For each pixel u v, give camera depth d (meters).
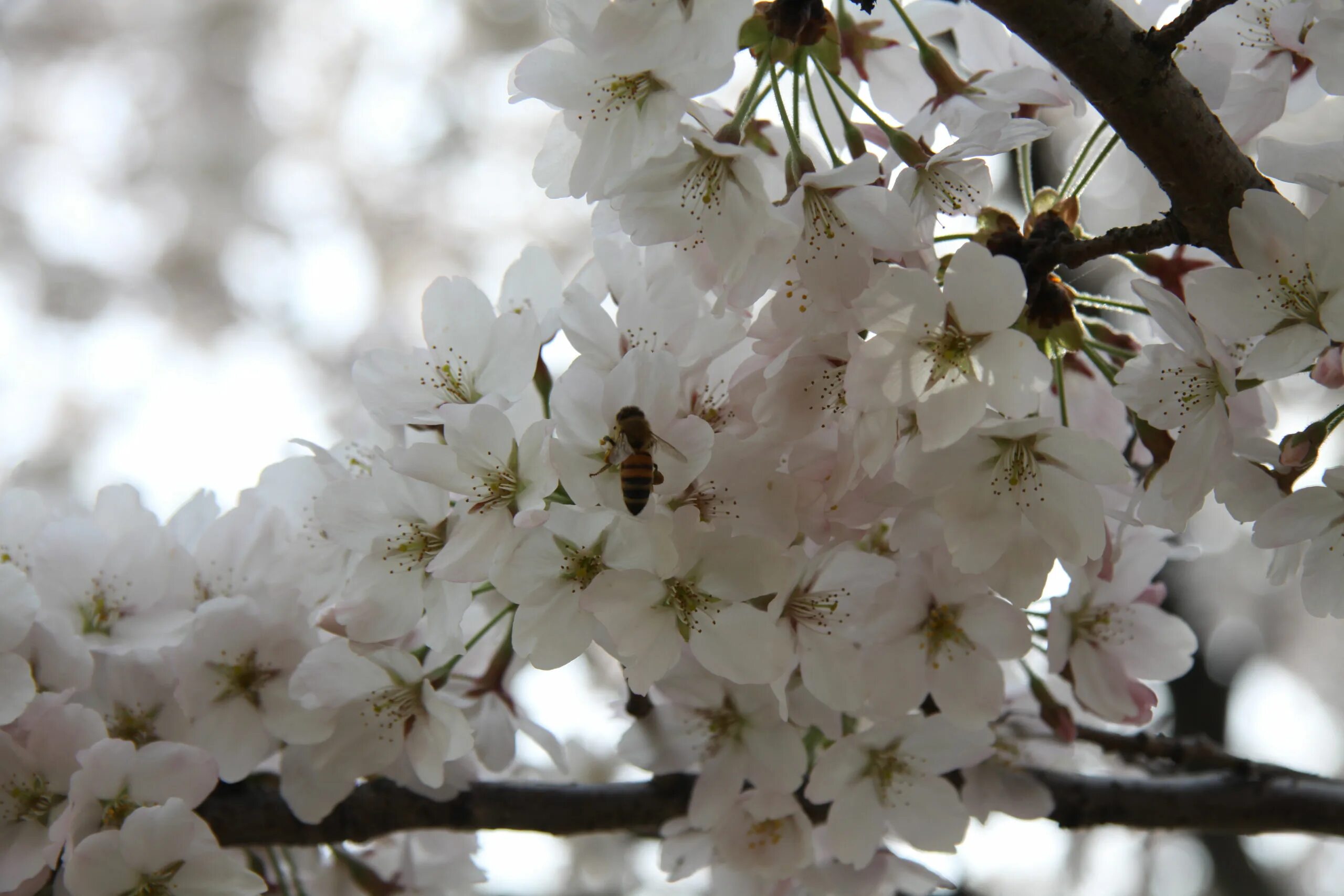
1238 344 0.61
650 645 0.59
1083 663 0.63
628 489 0.58
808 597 0.61
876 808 0.63
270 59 1.75
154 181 1.73
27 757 0.61
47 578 0.63
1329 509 0.59
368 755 0.62
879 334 0.59
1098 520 0.60
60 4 1.72
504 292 0.62
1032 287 0.60
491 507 0.59
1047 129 0.59
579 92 0.59
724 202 0.59
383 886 0.67
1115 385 0.59
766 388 0.60
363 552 0.61
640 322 0.60
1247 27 0.62
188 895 0.60
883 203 0.59
